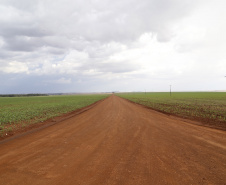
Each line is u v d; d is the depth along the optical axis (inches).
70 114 731.4
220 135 331.6
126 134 343.9
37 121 526.9
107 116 623.2
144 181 151.9
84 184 147.3
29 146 269.1
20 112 764.6
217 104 1181.7
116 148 253.6
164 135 332.8
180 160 202.8
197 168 179.5
